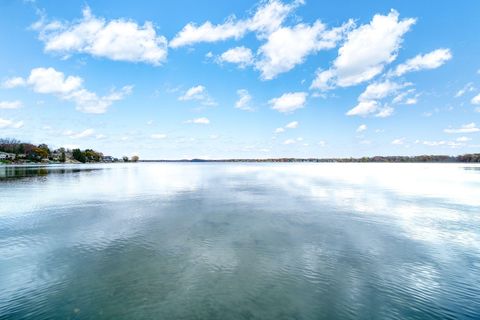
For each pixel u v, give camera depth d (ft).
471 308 33.42
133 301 34.58
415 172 355.97
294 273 42.16
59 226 67.26
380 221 73.10
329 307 33.65
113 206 93.71
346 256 48.70
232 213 82.12
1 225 68.39
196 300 34.91
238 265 44.83
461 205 98.37
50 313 32.12
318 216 78.64
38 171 343.26
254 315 32.01
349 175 283.79
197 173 322.55
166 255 48.70
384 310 33.06
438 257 48.44
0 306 33.53
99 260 46.57
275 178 233.35
